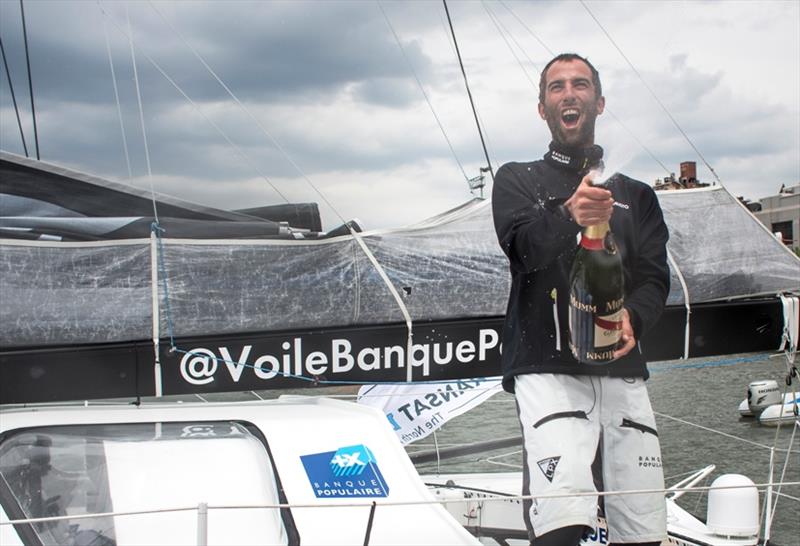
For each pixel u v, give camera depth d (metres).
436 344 3.03
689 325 3.17
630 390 2.53
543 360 2.45
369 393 4.00
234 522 2.20
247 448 2.42
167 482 2.29
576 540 2.32
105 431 2.46
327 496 2.29
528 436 2.43
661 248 2.63
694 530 3.42
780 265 3.27
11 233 2.83
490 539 3.54
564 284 2.44
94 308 2.85
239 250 2.94
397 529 2.22
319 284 2.97
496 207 2.54
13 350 2.80
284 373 2.95
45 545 2.07
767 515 3.35
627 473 2.51
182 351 2.88
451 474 4.31
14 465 2.26
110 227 2.93
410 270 3.03
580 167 2.53
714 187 3.27
